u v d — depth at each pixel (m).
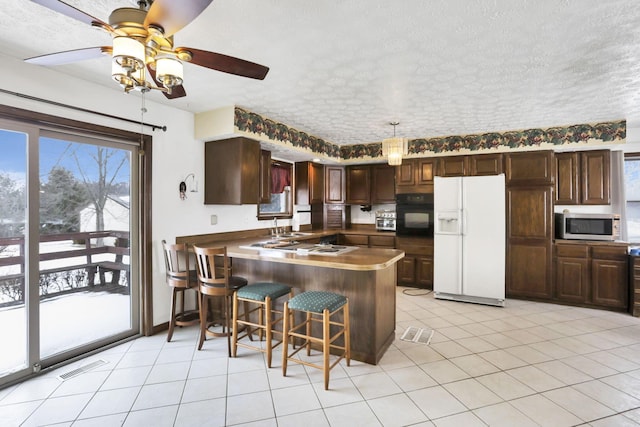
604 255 4.07
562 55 2.29
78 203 2.81
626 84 2.83
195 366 2.62
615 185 4.36
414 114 3.73
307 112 3.68
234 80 2.77
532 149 4.37
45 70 2.49
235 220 4.36
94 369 2.56
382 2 1.70
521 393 2.25
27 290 2.44
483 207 4.28
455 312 3.97
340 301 2.46
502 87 2.90
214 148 3.82
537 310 4.05
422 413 2.03
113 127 2.96
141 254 3.24
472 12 1.79
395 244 5.23
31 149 2.45
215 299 3.53
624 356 2.80
